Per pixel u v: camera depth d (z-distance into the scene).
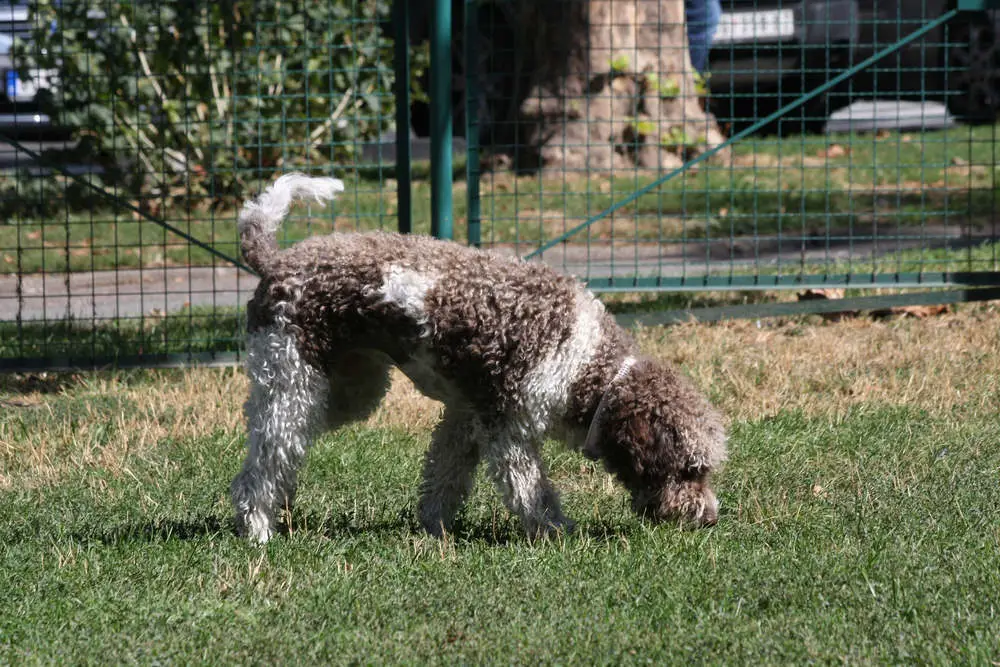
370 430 7.59
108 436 7.73
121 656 4.36
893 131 19.91
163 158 14.25
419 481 6.62
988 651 4.13
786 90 20.08
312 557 5.41
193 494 6.55
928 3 19.11
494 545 5.58
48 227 14.94
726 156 17.86
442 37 9.30
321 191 5.87
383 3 14.62
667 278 9.84
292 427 5.45
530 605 4.74
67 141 16.39
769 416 7.70
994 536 5.41
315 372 5.43
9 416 8.07
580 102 17.81
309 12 13.48
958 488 6.20
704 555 5.20
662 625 4.53
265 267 5.53
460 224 14.41
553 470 6.92
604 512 6.17
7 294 12.30
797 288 9.97
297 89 15.23
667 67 17.58
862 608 4.62
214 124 14.72
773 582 4.91
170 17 13.73
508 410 5.33
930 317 10.12
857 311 10.31
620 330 5.62
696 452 5.27
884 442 7.04
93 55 14.23
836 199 15.26
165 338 9.66
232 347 9.87
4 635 4.54
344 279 5.34
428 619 4.69
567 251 13.44
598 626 4.52
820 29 18.61
